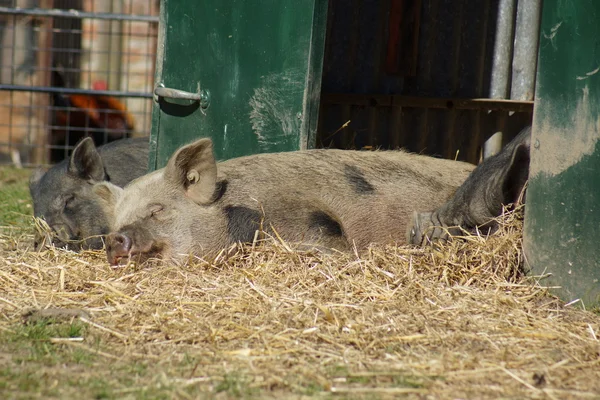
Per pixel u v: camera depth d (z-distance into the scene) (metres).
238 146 10.14
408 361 5.76
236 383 5.34
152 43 20.25
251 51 9.98
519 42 12.95
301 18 9.62
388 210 8.96
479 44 13.10
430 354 5.90
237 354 5.84
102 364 5.73
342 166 9.09
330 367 5.64
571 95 7.32
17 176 17.09
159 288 7.32
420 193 9.13
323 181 8.88
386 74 13.33
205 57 10.27
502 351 5.93
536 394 5.29
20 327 6.47
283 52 9.77
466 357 5.80
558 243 7.45
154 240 7.96
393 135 13.11
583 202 7.23
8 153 19.77
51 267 8.08
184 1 10.35
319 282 7.29
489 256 7.63
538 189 7.63
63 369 5.62
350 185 8.95
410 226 8.51
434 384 5.39
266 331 6.26
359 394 5.20
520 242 7.86
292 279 7.35
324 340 6.13
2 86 17.17
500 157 8.15
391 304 6.80
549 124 7.52
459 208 8.16
